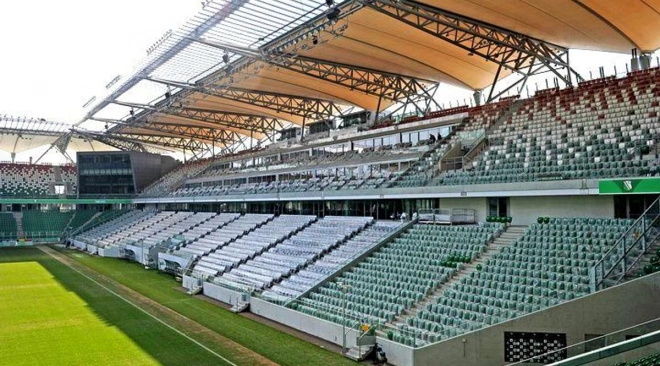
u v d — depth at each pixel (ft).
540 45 128.57
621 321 60.95
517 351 62.75
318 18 116.88
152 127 256.11
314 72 161.68
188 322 88.07
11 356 68.95
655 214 69.05
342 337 74.13
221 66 155.02
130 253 176.65
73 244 227.20
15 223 239.91
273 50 136.77
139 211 253.65
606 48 124.26
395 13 113.29
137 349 71.97
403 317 76.59
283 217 158.30
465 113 140.26
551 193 84.43
